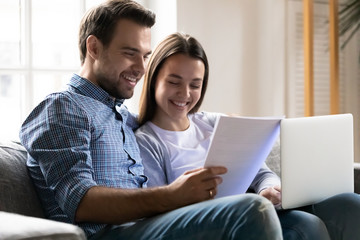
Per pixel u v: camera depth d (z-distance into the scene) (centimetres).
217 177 166
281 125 173
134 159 186
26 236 108
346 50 385
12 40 306
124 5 185
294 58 362
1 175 166
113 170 175
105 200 151
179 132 212
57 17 315
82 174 158
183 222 142
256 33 350
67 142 162
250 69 349
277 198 193
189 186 155
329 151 191
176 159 205
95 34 184
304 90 356
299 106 365
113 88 185
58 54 318
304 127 180
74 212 154
